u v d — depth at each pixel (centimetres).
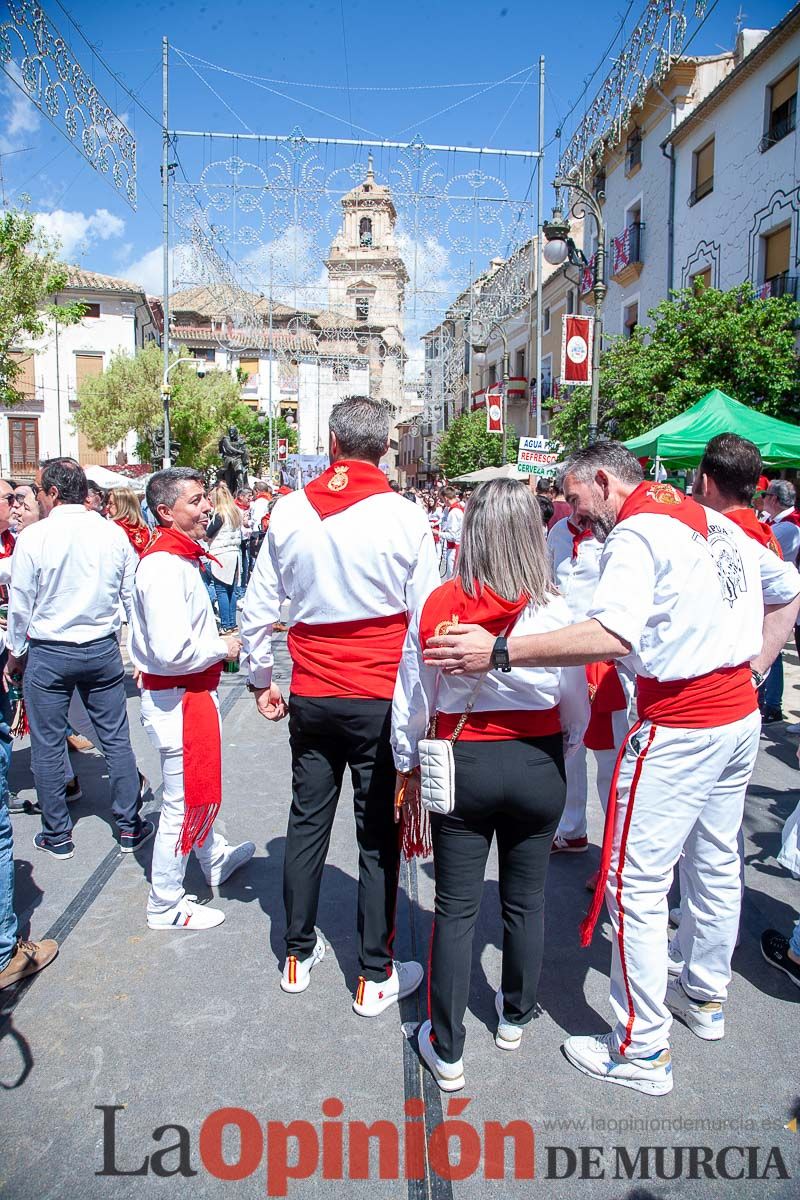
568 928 325
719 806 240
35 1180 201
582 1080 239
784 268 1488
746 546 241
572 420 1606
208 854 349
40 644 370
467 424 3206
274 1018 266
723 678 224
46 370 3719
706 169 1764
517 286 1850
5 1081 235
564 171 1253
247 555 1414
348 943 314
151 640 293
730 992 284
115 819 392
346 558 253
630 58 972
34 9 600
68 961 297
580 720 235
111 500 613
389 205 2167
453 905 229
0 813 278
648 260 2019
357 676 258
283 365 2997
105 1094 230
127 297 3756
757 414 835
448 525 1427
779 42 1435
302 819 277
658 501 225
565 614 224
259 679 291
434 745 218
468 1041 256
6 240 1310
